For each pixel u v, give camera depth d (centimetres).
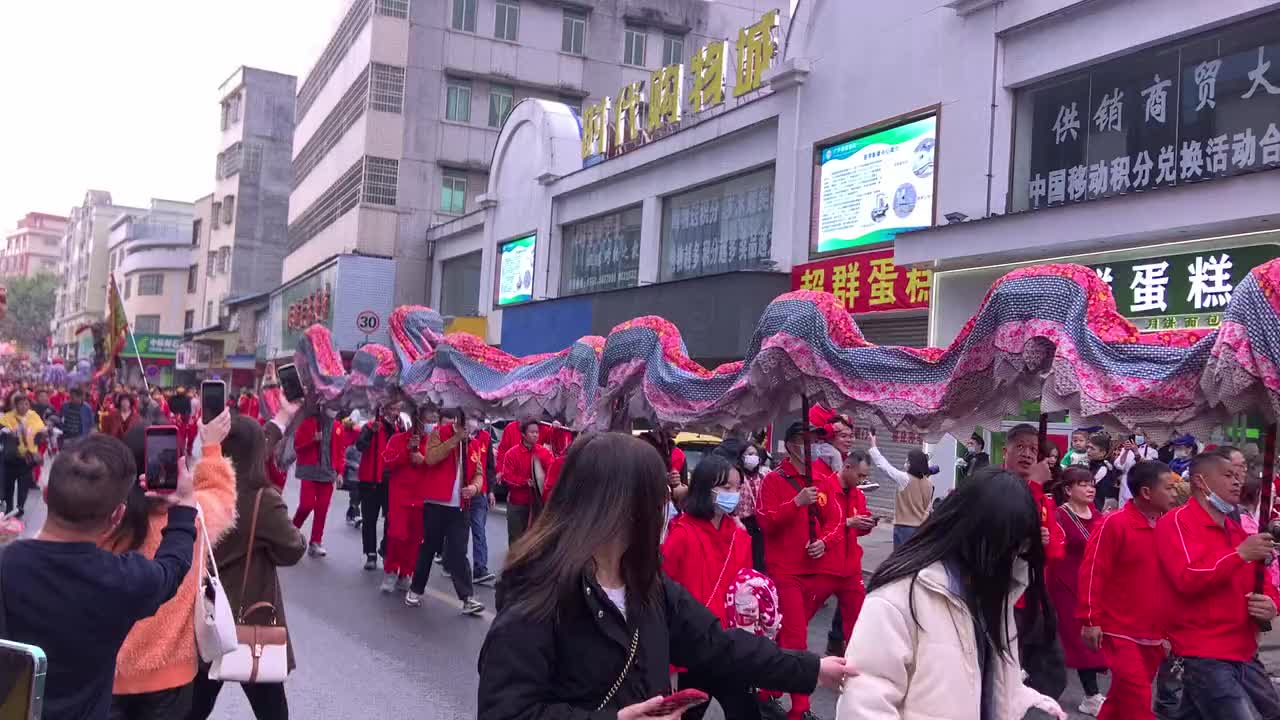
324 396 1432
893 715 272
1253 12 1162
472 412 1144
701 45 4153
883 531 1548
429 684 693
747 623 454
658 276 2405
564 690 224
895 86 1645
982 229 1374
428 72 3816
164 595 319
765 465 1195
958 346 615
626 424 947
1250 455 935
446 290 3741
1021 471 618
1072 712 693
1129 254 1248
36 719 254
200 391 419
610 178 2567
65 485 298
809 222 1834
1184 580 487
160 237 9062
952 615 281
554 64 3956
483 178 3916
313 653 766
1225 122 1205
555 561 226
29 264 14912
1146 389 508
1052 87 1416
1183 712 505
